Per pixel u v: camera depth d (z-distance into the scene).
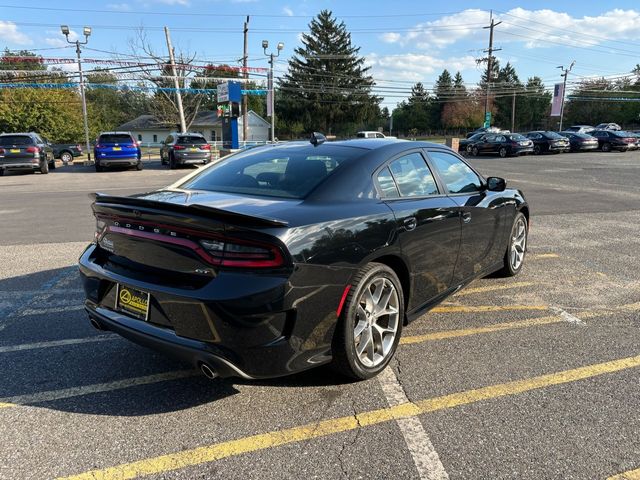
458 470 2.37
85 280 3.25
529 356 3.57
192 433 2.67
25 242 7.33
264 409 2.90
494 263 4.93
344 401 2.99
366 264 3.06
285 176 3.35
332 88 70.56
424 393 3.07
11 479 2.31
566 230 8.15
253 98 87.44
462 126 85.75
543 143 31.03
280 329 2.62
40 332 4.00
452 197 4.05
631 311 4.49
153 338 2.76
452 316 4.37
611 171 19.39
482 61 54.84
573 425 2.72
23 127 52.06
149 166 26.39
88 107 63.19
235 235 2.54
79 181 17.72
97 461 2.44
